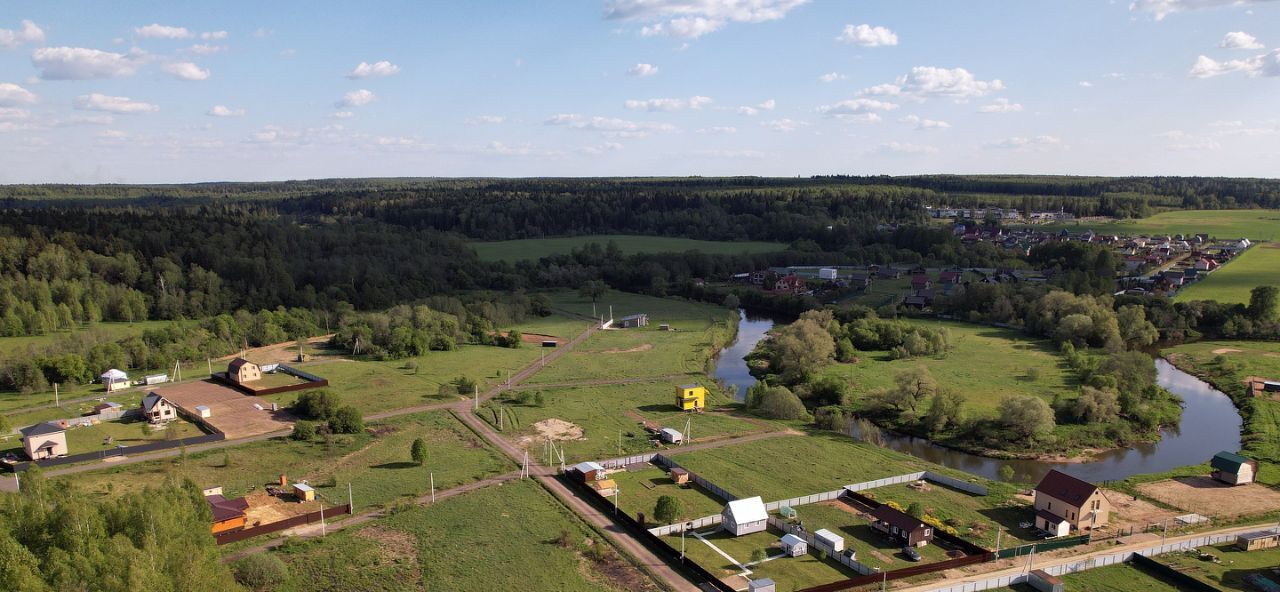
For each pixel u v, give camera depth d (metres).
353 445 101.44
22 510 59.03
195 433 105.81
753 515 76.19
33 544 56.59
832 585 63.59
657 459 97.00
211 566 57.12
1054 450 101.31
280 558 68.69
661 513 75.75
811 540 72.81
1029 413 103.19
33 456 93.00
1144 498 83.75
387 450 99.50
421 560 69.06
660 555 71.19
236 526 73.94
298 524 76.12
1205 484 87.50
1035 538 74.06
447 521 77.50
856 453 99.25
